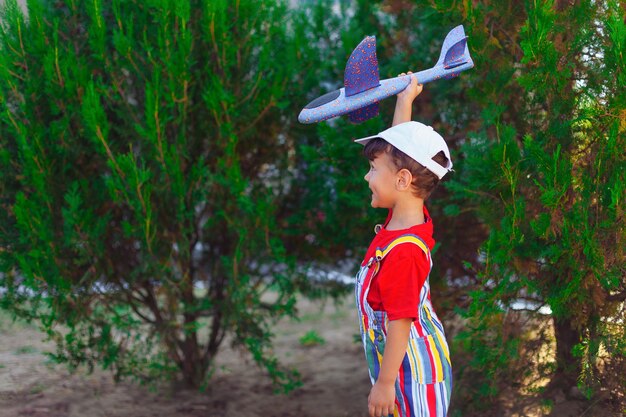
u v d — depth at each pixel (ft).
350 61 8.79
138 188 12.43
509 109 12.27
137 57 12.82
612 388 11.69
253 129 13.67
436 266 13.78
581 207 10.26
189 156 13.82
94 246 13.06
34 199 12.65
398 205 8.43
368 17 14.87
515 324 12.09
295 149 14.80
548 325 12.53
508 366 12.17
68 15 13.23
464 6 11.31
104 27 12.39
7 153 12.65
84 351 14.93
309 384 16.14
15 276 13.61
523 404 12.61
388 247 8.05
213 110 12.89
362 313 8.42
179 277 13.88
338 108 8.80
